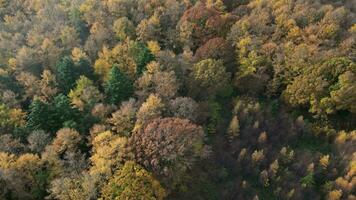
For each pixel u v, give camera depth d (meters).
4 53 101.00
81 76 87.75
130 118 78.69
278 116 86.19
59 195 66.69
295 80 86.38
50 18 110.25
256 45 94.06
